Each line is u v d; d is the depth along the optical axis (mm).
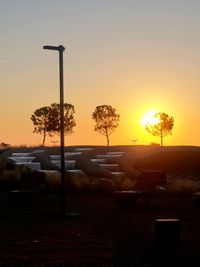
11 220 21078
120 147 59688
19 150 59562
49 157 54125
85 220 21047
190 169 55438
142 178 27328
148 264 12641
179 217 22297
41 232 17672
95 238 16375
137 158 55094
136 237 16578
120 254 13797
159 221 12781
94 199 30531
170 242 12695
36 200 29609
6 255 13742
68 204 27688
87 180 36406
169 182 35594
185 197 32469
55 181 34531
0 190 34750
